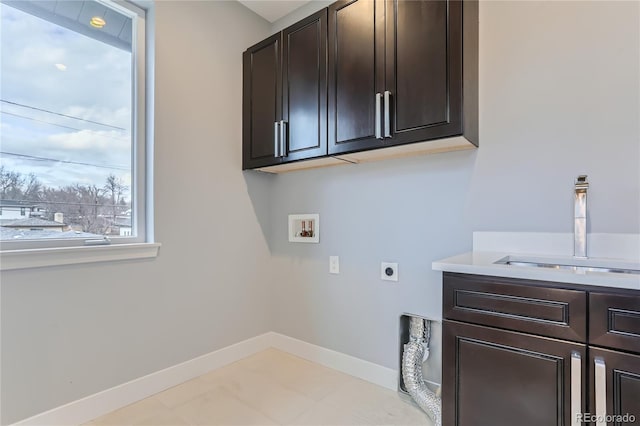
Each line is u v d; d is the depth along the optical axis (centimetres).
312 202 230
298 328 238
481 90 163
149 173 187
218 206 219
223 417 163
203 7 211
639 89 128
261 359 231
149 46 188
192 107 205
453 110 142
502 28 158
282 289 249
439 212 176
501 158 158
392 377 192
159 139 189
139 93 187
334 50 180
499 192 158
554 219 145
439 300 176
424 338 181
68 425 155
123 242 179
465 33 145
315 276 229
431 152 176
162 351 190
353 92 172
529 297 100
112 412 167
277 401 178
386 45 160
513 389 102
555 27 146
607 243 133
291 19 242
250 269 240
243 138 231
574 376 92
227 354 223
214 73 217
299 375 208
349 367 210
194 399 179
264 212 250
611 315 88
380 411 169
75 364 158
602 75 135
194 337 206
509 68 156
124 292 175
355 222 209
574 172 141
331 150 180
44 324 149
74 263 158
